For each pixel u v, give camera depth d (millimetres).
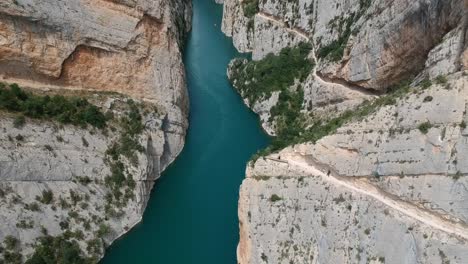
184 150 64312
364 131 39812
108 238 49594
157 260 48844
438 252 33000
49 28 52156
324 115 59312
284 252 42969
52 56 53062
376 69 50750
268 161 46406
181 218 53719
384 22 48469
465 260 32031
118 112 56719
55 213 46844
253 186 46188
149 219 53438
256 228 45094
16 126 47125
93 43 56406
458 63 37688
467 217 32531
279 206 44062
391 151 37312
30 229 44500
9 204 44219
